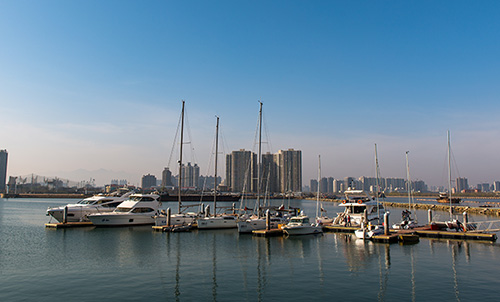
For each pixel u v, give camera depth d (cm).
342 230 4953
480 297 2072
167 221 4994
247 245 3878
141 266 2836
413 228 4956
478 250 3575
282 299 2045
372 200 5650
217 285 2325
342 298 2058
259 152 5472
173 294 2120
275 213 5803
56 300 1973
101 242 3975
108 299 2005
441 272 2675
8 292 2109
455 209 11800
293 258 3203
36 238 4250
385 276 2561
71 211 5459
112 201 5862
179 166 5797
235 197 16412
